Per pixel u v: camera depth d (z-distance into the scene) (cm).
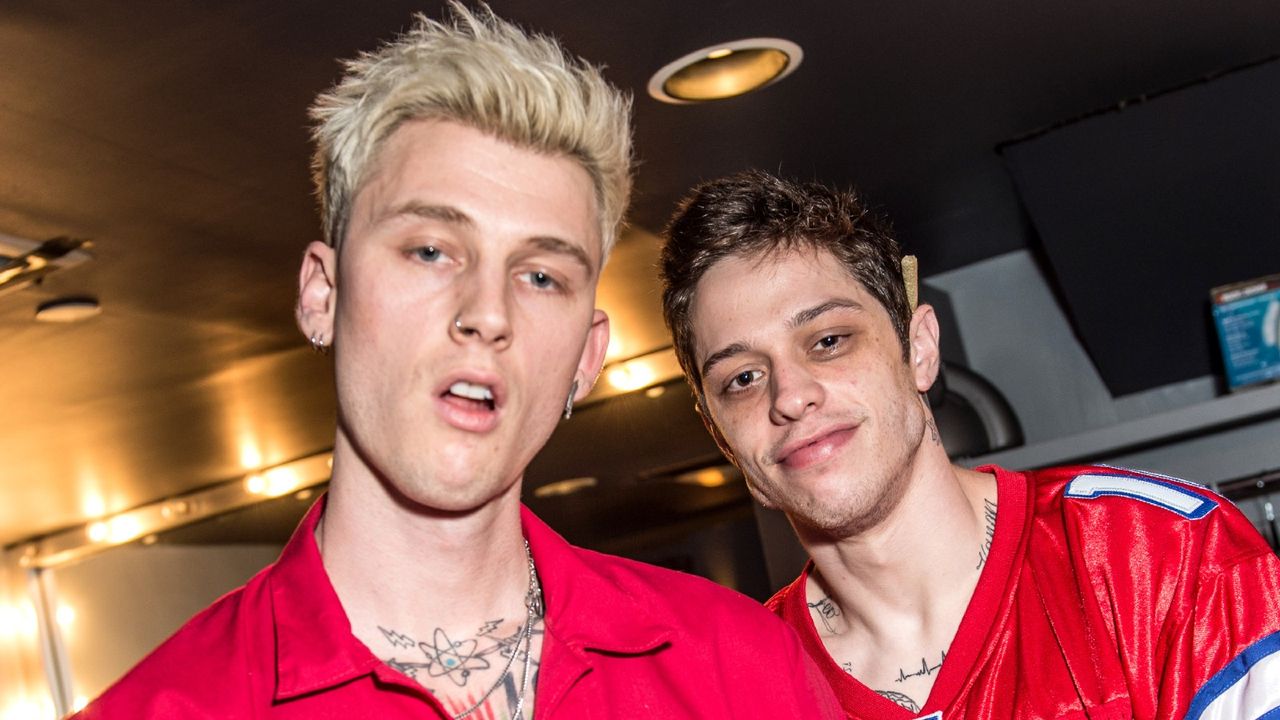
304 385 425
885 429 140
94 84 225
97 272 309
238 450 501
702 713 97
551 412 92
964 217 367
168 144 251
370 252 89
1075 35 268
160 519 571
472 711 91
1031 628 140
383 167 90
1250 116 300
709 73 256
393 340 88
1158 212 321
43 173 257
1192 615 135
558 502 561
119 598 622
